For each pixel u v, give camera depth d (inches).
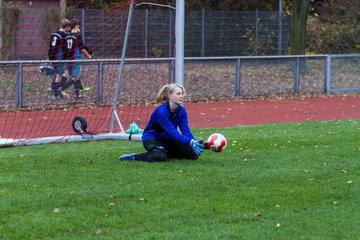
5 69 1551.4
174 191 727.7
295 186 756.0
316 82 1995.6
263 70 1910.7
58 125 1326.3
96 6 2733.8
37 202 681.6
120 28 2645.2
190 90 1809.8
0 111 1523.1
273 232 596.4
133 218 632.4
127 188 738.8
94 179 782.5
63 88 1600.6
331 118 1497.3
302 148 1004.6
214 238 578.6
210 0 3454.7
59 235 585.6
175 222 621.9
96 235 585.6
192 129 1256.8
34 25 2343.8
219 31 2955.2
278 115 1539.1
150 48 2726.4
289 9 3545.8
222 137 887.1
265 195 714.8
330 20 3432.6
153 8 2795.3
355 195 722.2
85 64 1612.9
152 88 1679.4
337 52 3309.5
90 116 1453.0
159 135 902.4
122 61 1160.2
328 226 616.4
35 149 1015.0
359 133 1171.3
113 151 980.6
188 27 2913.4
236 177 795.4
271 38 3004.4
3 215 639.1
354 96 1983.3
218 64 1850.4
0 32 2160.4
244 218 635.5
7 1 2399.1
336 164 878.4
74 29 1695.4
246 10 3486.7
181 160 901.8
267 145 1034.7
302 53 2635.3
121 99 1653.5
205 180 778.2
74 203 680.4
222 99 1831.9
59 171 827.4
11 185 751.7
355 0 3405.5
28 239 577.0
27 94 1576.0
